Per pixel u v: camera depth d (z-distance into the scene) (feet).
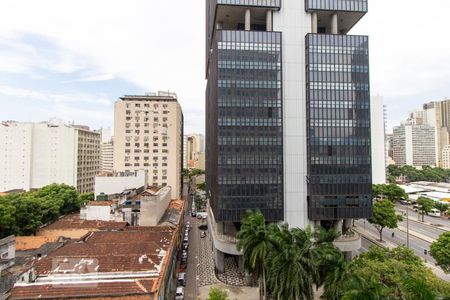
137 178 277.64
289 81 201.36
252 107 193.06
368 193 195.83
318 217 191.72
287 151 198.29
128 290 95.81
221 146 189.57
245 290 151.94
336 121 195.72
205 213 359.87
